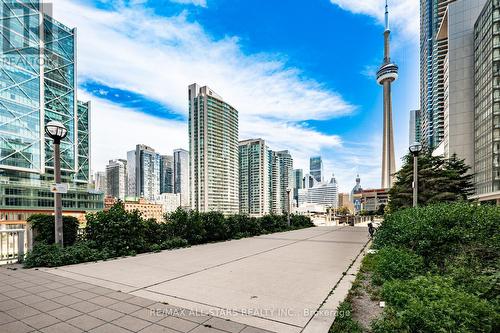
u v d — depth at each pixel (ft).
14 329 11.94
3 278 20.36
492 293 12.49
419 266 18.39
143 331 11.76
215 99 376.68
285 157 479.41
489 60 150.41
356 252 34.55
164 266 25.11
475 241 17.39
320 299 15.94
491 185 144.05
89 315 13.47
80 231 30.91
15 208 262.06
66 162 325.01
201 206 365.81
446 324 8.71
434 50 310.45
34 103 292.61
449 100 181.47
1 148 259.80
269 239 51.37
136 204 369.91
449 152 179.83
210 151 366.63
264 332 11.72
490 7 150.61
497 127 142.41
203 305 14.90
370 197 388.37
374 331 11.10
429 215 21.61
